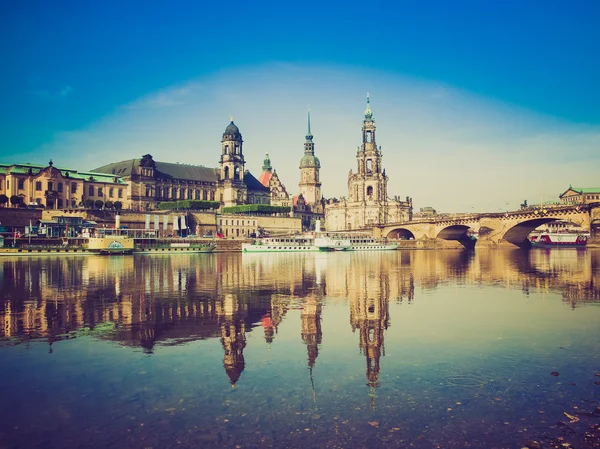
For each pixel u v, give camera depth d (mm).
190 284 58375
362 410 19219
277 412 19062
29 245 136250
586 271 76375
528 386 21594
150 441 16906
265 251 163500
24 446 16562
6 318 36375
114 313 38500
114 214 179875
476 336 30547
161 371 23719
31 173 182125
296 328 33094
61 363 24938
